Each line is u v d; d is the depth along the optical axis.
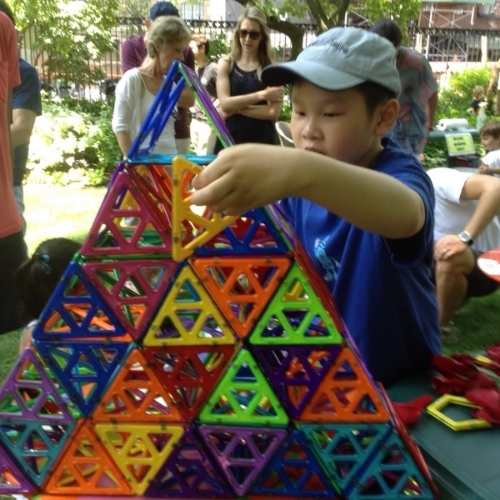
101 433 0.73
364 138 0.92
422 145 3.65
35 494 0.75
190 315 0.88
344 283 1.09
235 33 3.67
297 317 0.87
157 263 0.70
